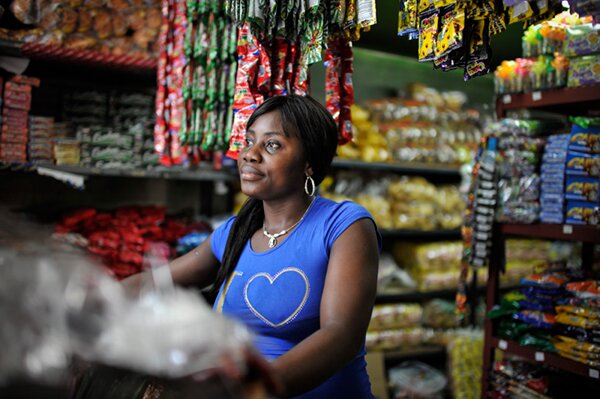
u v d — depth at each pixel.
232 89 2.09
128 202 3.14
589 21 2.06
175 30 2.30
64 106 2.66
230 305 1.33
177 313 0.64
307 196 1.37
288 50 1.71
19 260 0.65
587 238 1.99
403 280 3.71
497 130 2.31
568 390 2.08
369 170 3.86
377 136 3.66
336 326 1.07
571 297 2.03
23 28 2.37
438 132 3.93
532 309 2.14
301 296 1.24
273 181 1.30
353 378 1.26
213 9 2.07
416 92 4.12
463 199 3.98
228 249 1.40
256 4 1.54
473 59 1.43
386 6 2.16
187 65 2.16
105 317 0.62
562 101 2.10
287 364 0.92
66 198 2.84
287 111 1.30
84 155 2.58
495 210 2.32
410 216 3.73
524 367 2.24
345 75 1.83
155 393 0.63
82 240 2.47
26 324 0.58
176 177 2.83
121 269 2.48
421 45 1.46
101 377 0.62
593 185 2.02
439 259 3.78
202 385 0.60
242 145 1.65
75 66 2.71
